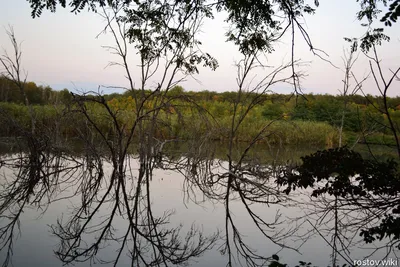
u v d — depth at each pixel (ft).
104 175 38.45
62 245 17.01
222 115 91.45
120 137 36.94
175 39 39.34
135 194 29.66
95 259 15.47
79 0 20.40
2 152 49.39
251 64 39.14
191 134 46.60
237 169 39.27
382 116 72.79
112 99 67.87
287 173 32.94
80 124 42.14
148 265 15.05
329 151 29.14
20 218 21.34
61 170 37.29
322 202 26.81
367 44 23.34
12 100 69.05
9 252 15.84
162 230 19.99
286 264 15.03
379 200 25.59
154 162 45.14
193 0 24.76
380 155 60.75
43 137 39.78
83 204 25.46
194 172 40.68
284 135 79.10
